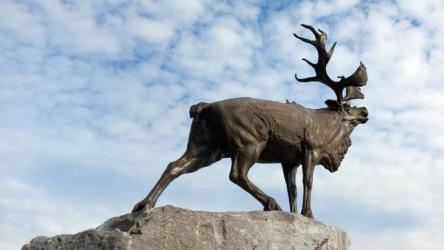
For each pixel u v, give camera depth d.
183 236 8.16
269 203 9.09
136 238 7.98
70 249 8.13
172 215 8.25
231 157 9.23
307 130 9.54
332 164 9.97
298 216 8.86
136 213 8.48
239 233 8.39
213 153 9.46
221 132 9.21
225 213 8.54
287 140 9.36
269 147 9.36
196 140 9.41
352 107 10.38
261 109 9.29
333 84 10.13
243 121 9.16
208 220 8.37
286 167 9.87
